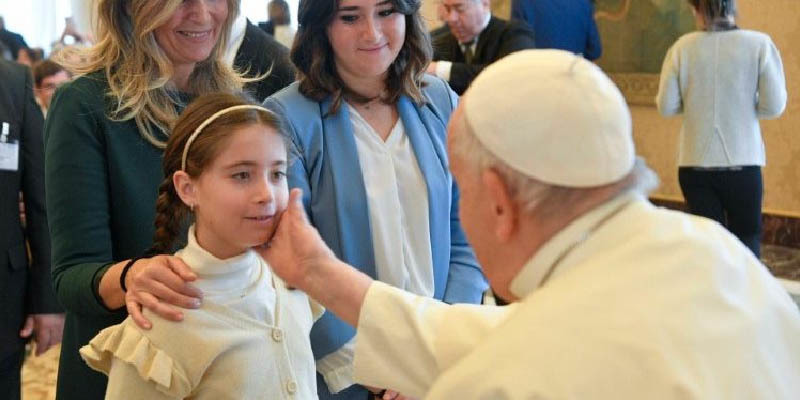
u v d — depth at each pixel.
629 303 1.08
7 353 2.55
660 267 1.12
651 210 1.21
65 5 10.55
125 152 1.85
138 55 1.87
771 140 6.76
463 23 4.16
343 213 2.00
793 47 6.54
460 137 1.23
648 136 7.70
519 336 1.10
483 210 1.22
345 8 1.98
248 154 1.54
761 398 1.04
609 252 1.15
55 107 1.84
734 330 1.08
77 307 1.74
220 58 2.09
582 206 1.18
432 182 2.08
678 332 1.05
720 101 4.97
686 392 1.00
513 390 1.04
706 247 1.16
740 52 4.90
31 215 2.61
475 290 2.17
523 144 1.15
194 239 1.61
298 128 2.02
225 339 1.58
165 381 1.51
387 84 2.13
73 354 1.87
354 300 1.54
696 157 5.09
